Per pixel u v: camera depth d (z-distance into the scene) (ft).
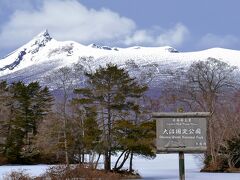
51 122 243.40
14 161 288.51
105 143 173.78
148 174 193.06
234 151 221.87
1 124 295.28
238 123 227.40
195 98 229.66
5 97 293.02
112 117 176.45
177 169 225.56
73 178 93.04
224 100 241.14
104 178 101.71
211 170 218.79
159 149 54.60
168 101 228.63
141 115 179.42
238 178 170.09
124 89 176.65
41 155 289.53
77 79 259.19
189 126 54.49
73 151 232.12
